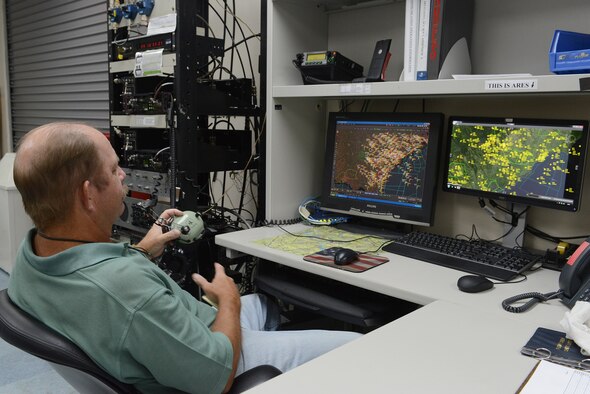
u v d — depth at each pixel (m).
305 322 2.23
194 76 1.96
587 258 1.21
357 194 2.03
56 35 4.10
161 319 0.97
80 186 1.00
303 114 2.19
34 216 0.99
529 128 1.63
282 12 2.06
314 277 1.78
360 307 1.54
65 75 4.07
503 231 1.84
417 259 1.61
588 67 1.32
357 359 0.95
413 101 2.07
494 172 1.73
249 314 1.66
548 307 1.22
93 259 0.97
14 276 1.02
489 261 1.53
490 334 1.06
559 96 1.68
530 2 1.72
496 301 1.26
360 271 1.48
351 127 2.04
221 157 2.18
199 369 1.00
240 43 2.69
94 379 0.93
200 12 2.34
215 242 1.94
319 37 2.26
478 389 0.84
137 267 1.00
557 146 1.58
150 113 2.05
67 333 0.93
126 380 0.96
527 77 1.40
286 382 0.86
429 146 1.83
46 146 0.97
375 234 1.93
